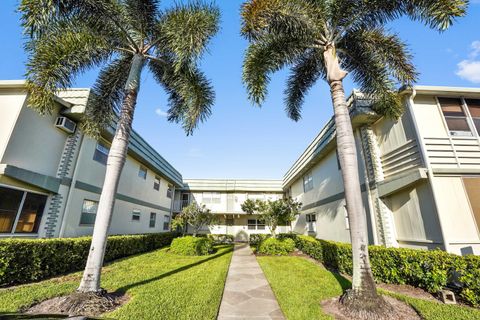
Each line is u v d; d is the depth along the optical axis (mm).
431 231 5941
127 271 6582
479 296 4105
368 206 7793
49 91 4832
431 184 5957
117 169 4934
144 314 3637
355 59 6633
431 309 3912
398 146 7152
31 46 4867
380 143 7973
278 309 4121
